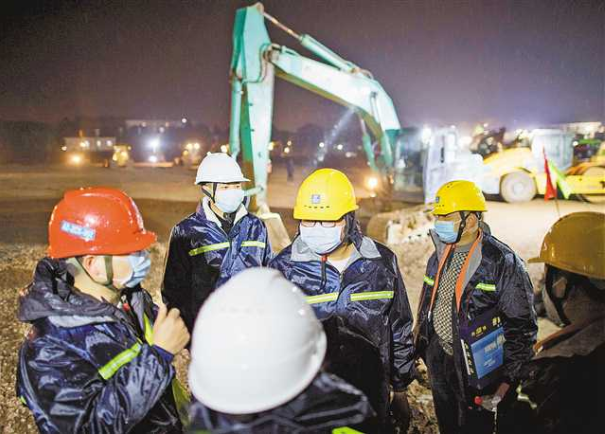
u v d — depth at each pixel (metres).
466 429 2.38
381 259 2.37
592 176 13.66
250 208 8.35
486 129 18.20
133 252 1.72
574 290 1.65
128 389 1.51
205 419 1.14
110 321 1.63
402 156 11.62
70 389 1.49
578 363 1.44
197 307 3.24
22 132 54.50
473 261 2.33
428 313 2.55
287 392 1.08
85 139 69.44
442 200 2.38
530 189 13.63
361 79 10.41
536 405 1.50
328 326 2.26
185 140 74.69
